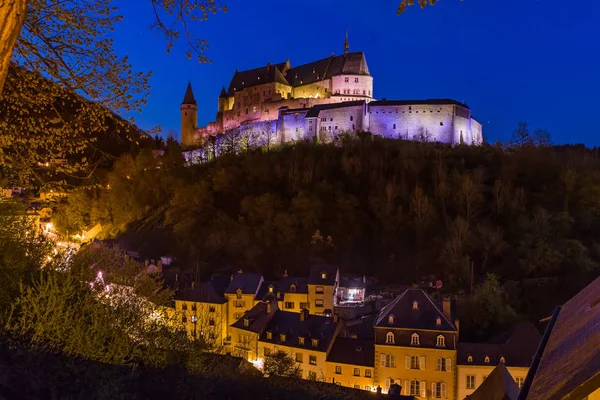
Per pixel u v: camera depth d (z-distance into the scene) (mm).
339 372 39969
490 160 98750
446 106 111938
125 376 12031
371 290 66250
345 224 85312
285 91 146125
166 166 115250
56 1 10305
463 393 37406
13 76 10656
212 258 80062
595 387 4633
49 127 11320
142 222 98188
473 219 80125
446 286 64312
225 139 131000
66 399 10195
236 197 98562
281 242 82375
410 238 80062
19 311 12664
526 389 7699
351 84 135875
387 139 108312
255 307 49250
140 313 14516
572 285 60062
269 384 18906
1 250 13711
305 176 95688
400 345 38812
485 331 50531
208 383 14812
